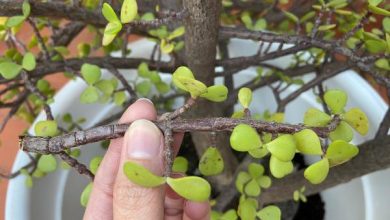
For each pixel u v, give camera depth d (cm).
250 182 17
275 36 16
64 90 23
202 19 13
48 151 11
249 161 21
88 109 24
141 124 11
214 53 15
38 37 17
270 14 24
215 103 19
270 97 26
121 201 11
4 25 15
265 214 16
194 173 25
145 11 19
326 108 19
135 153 11
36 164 20
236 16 25
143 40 25
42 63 17
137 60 19
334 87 22
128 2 12
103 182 14
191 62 16
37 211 21
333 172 17
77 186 23
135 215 11
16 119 30
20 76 18
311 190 19
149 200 11
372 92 22
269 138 11
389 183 21
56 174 22
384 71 19
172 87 24
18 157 21
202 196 9
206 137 19
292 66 23
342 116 11
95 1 17
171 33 19
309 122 11
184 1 13
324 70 20
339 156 10
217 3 13
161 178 9
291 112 25
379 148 16
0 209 28
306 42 15
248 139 10
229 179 23
